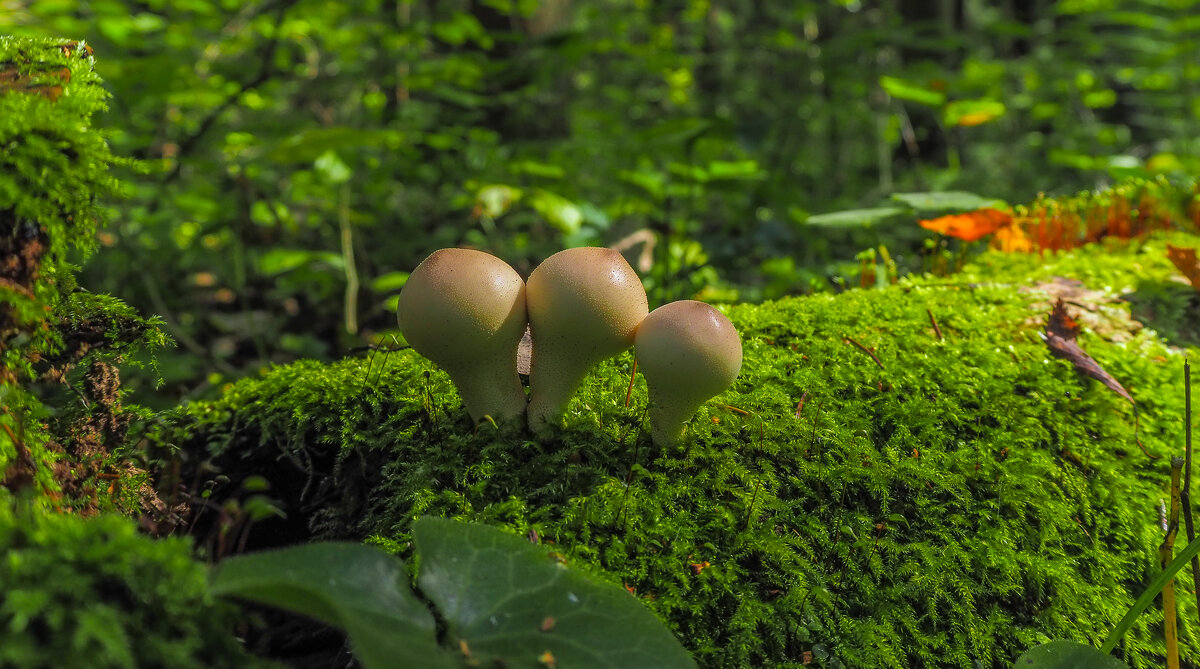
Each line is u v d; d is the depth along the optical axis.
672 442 0.34
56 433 0.32
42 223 0.29
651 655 0.28
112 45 0.78
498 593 0.29
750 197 0.90
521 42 0.89
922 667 0.33
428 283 0.32
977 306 0.41
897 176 1.17
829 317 0.39
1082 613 0.34
